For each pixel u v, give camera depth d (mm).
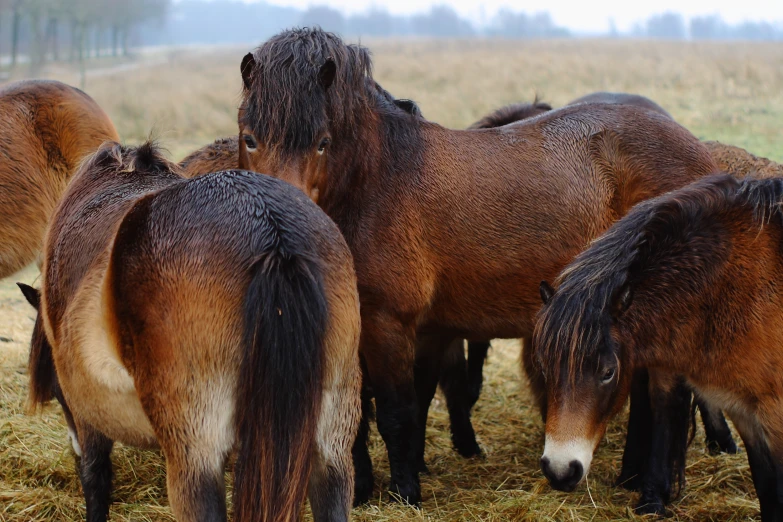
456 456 5617
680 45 51844
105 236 3178
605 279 3824
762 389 3932
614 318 3863
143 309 2748
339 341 2918
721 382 4066
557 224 4848
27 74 50438
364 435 4898
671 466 4656
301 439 2637
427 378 5363
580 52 43000
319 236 2916
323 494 3008
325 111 4250
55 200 5957
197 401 2732
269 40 4363
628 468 5062
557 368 3754
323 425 2945
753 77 26531
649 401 5004
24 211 5781
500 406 6559
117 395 3004
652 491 4652
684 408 4590
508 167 4863
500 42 64875
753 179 4234
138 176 3658
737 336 3932
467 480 5199
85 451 3596
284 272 2654
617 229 4094
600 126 5070
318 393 2691
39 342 4223
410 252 4613
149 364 2762
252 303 2617
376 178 4625
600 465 5422
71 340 3082
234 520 2637
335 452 2998
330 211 4566
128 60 75812
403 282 4590
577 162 4969
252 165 4273
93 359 2979
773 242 3977
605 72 29734
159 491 4848
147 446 3252
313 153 4215
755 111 20391
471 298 4840
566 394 3740
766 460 4094
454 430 5590
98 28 77000
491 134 5047
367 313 4602
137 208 2947
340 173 4500
